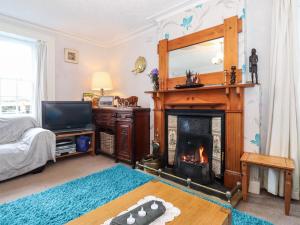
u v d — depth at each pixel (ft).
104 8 8.80
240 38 6.82
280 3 6.33
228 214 3.49
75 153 11.18
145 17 9.71
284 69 6.30
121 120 10.22
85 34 12.16
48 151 9.11
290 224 5.05
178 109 8.74
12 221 5.12
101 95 12.91
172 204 3.75
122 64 13.01
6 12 9.22
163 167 8.95
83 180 7.73
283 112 6.32
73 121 11.21
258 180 6.71
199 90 7.87
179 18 8.61
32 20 10.10
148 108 10.37
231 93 6.91
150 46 11.14
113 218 3.18
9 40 10.23
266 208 5.82
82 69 12.80
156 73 9.52
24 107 10.90
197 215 3.41
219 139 7.47
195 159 7.83
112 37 12.72
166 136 9.22
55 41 11.51
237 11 6.87
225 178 7.00
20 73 10.70
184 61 8.52
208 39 7.62
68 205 5.89
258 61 7.15
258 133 6.60
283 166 5.39
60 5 8.54
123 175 8.25
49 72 11.14
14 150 7.99
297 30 6.21
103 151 11.80
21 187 7.27
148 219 3.12
